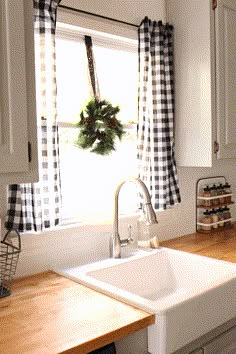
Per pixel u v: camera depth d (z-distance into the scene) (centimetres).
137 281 178
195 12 204
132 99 216
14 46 115
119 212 205
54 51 162
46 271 165
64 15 174
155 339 120
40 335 105
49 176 163
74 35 188
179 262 186
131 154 215
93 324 111
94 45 196
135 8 203
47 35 160
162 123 207
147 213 163
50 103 162
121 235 196
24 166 120
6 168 116
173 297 130
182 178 229
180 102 214
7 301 131
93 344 103
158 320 119
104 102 194
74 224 179
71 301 130
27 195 158
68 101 189
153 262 186
